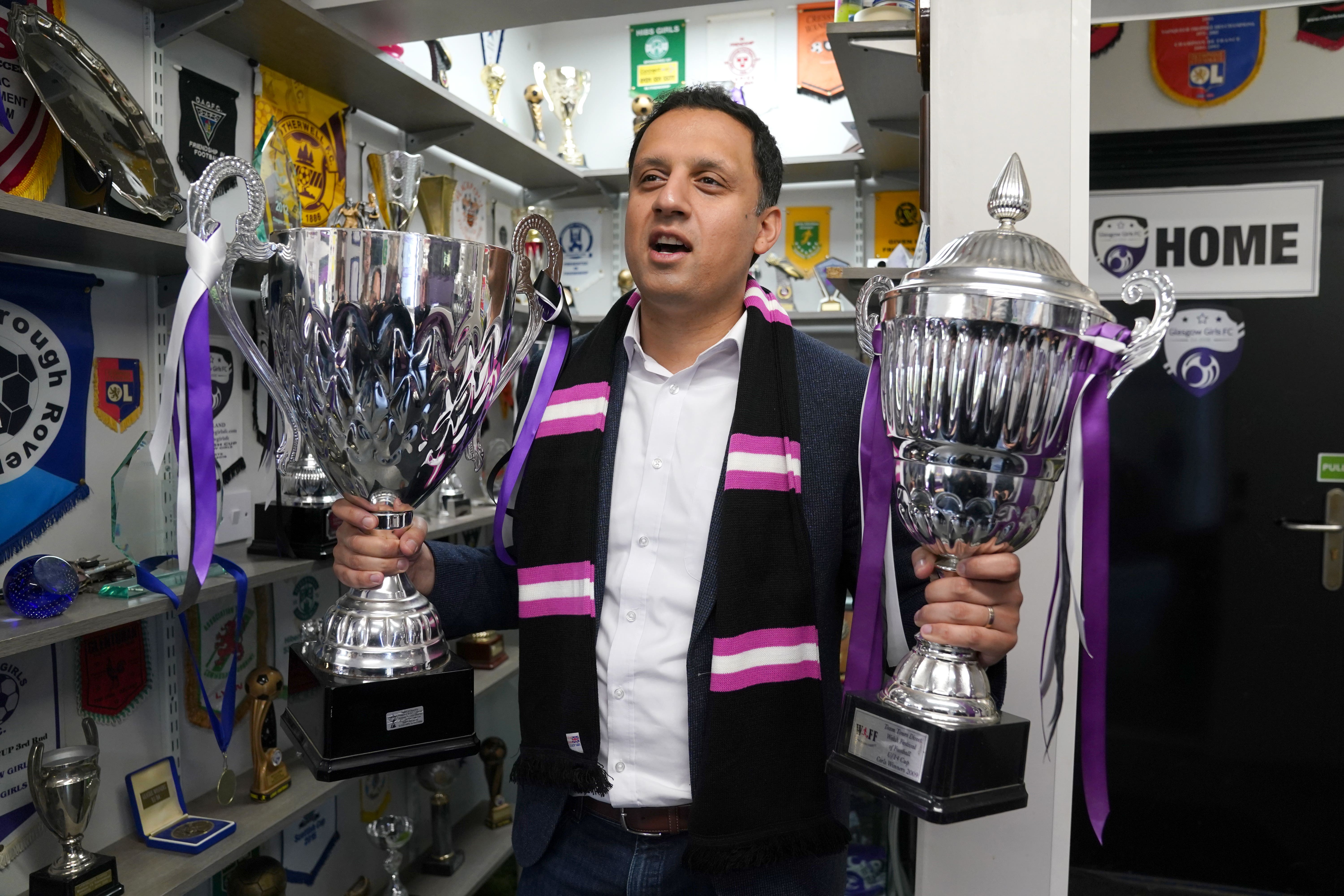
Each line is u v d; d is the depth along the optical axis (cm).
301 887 193
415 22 168
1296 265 199
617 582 102
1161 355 211
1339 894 205
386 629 86
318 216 188
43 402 130
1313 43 193
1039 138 97
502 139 226
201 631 164
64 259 131
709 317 104
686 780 97
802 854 89
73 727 137
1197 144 202
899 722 72
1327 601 202
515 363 96
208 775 166
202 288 81
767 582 94
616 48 307
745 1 296
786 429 98
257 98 171
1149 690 216
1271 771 209
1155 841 217
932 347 68
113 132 130
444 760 84
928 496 72
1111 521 217
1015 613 74
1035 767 99
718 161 94
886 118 221
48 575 111
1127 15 134
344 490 93
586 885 101
